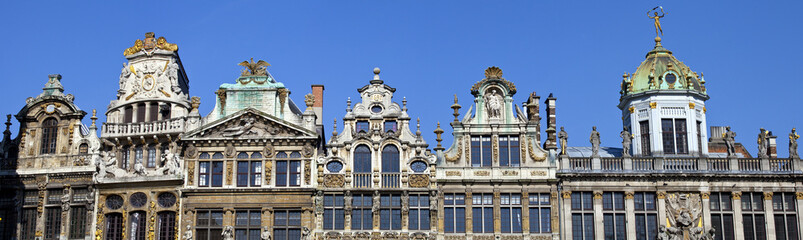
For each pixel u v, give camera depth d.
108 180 57.62
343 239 55.28
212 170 57.28
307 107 58.38
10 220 58.84
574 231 55.59
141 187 57.47
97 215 57.53
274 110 58.03
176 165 57.06
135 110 59.50
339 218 55.94
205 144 57.47
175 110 59.00
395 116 57.59
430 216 55.50
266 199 56.31
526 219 55.53
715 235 55.75
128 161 58.62
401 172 56.38
